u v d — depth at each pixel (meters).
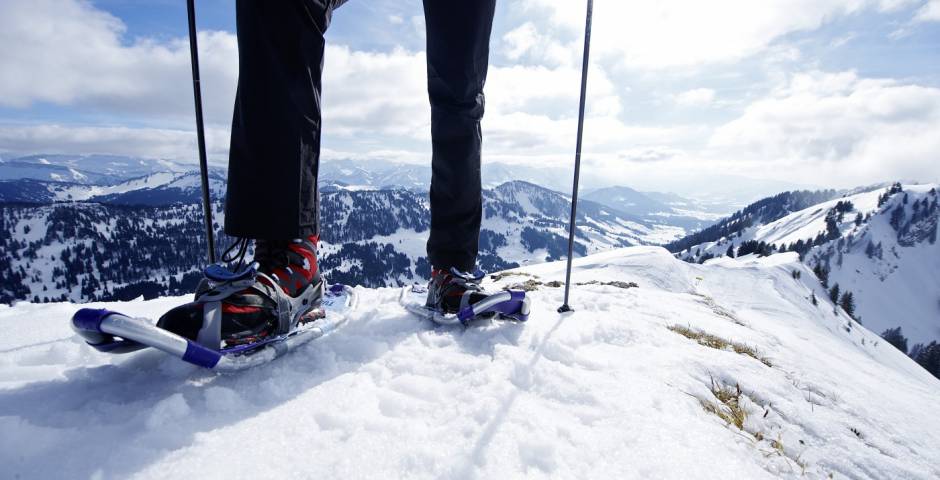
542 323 2.12
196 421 1.11
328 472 0.96
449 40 1.79
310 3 1.46
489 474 0.99
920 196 178.75
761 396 1.78
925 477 1.41
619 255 19.11
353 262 179.50
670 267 15.31
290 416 1.17
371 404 1.27
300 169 1.54
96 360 1.46
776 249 168.25
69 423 1.04
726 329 3.09
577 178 2.38
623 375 1.60
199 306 1.31
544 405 1.35
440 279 2.05
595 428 1.23
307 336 1.62
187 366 1.39
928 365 88.88
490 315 1.99
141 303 2.59
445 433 1.14
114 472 0.90
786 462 1.31
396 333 1.90
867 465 1.43
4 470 0.87
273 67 1.44
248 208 1.48
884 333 121.25
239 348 1.36
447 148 1.94
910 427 2.12
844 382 2.80
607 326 2.18
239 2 1.41
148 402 1.17
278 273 1.60
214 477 0.91
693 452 1.16
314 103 1.57
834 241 165.62
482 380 1.45
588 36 2.25
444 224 2.01
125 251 157.50
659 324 2.69
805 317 45.06
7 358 1.42
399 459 1.02
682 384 1.68
